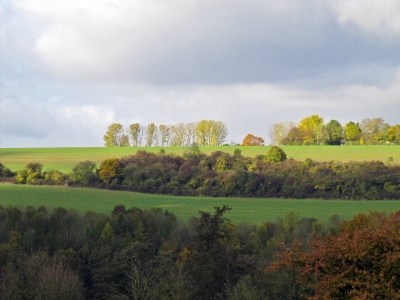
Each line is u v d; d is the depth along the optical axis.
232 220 58.72
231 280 33.00
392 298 16.62
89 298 38.16
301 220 56.34
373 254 17.53
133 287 29.78
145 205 72.88
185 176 89.06
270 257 39.91
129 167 92.00
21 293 29.08
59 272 32.38
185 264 35.56
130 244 45.16
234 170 89.06
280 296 30.16
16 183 92.56
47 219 54.84
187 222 58.28
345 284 17.25
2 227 52.22
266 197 83.00
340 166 87.75
